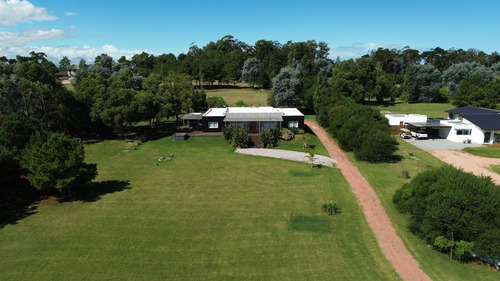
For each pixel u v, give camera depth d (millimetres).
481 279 18469
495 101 78562
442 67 146250
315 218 25422
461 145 49625
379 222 25250
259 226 24031
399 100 102562
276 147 46969
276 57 142000
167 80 69312
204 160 40875
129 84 75750
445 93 96625
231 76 125875
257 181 33438
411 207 23391
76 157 28266
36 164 26828
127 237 22281
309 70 106500
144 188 31531
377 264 19734
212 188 31516
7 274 18266
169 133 56219
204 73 121125
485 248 18812
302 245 21547
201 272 18594
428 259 20328
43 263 19328
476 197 19766
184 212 26266
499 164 40500
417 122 56000
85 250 20688
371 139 40875
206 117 53688
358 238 22703
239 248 21109
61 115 46469
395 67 156000
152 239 22062
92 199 28859
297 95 76312
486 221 19266
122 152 44812
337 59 134875
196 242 21750
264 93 112125
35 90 45094
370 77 89062
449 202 20203
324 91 71500
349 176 35812
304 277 18297
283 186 32094
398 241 22469
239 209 26875
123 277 18062
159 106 56188
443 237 20125
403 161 41094
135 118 50750
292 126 54281
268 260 19844
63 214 25844
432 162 40906
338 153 45438
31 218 25156
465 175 21875
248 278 18141
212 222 24578
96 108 48438
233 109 60750
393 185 32844
